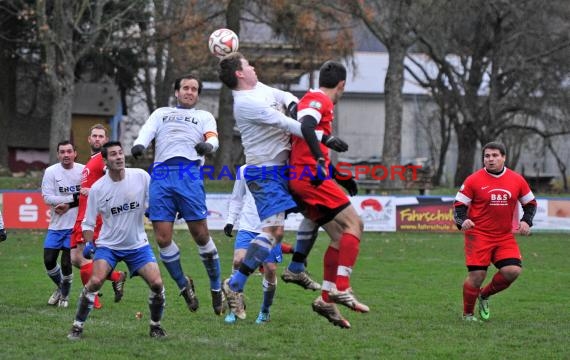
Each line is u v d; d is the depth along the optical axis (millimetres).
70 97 69812
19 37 84125
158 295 19906
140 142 19859
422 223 55531
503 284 23391
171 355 18141
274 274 22516
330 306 17719
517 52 86125
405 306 26219
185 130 20609
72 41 71500
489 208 23312
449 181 118375
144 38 79688
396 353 18844
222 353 18453
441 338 20797
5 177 73875
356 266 37906
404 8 73188
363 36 89375
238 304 19406
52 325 21828
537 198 56531
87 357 17828
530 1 81562
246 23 99938
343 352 18844
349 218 17406
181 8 78562
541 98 86500
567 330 22219
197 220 20750
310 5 76188
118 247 19672
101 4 68750
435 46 85250
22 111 107188
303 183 17562
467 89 88562
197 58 86375
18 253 40938
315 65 83938
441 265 38531
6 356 17750
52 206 25312
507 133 105312
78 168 25875
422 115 118562
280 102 19219
